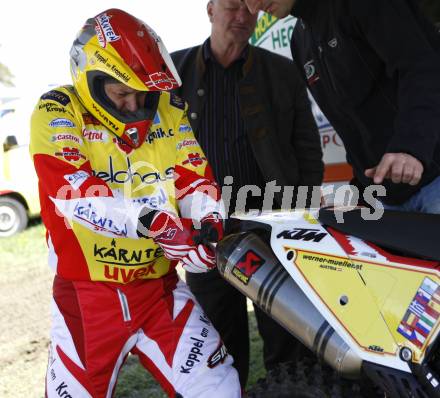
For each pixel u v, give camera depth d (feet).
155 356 6.55
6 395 11.28
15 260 22.21
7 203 26.30
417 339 5.40
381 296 5.59
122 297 6.50
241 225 6.63
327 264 5.89
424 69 6.31
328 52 7.29
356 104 7.36
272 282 6.11
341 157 15.28
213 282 9.36
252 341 12.81
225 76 9.47
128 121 6.30
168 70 6.05
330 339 5.76
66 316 6.54
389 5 6.62
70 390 6.40
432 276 5.42
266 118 9.43
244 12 9.00
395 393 5.46
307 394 6.15
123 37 5.93
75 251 6.45
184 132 6.86
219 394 6.23
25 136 26.25
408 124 6.03
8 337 14.47
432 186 7.34
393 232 5.72
